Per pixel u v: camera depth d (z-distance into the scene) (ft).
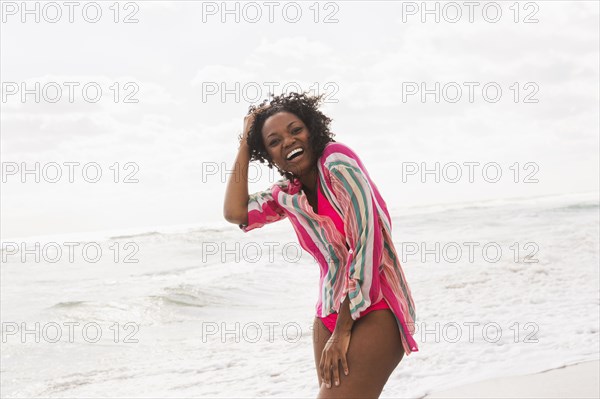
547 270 34.99
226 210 9.07
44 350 25.57
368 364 7.66
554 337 20.49
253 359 21.94
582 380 15.40
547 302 26.99
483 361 18.30
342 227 8.16
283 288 38.52
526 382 15.65
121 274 50.88
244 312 32.22
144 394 18.56
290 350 22.98
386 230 8.14
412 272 39.42
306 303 33.86
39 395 19.42
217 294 36.63
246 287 38.68
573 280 31.81
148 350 25.09
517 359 18.10
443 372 17.51
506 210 95.91
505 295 29.19
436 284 33.65
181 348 24.99
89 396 18.93
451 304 28.22
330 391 7.69
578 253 40.55
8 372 22.22
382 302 7.91
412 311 8.23
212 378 19.84
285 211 8.80
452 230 71.05
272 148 8.55
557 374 16.15
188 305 34.19
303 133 8.42
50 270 54.90
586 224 60.54
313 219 8.32
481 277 34.47
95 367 22.72
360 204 7.82
